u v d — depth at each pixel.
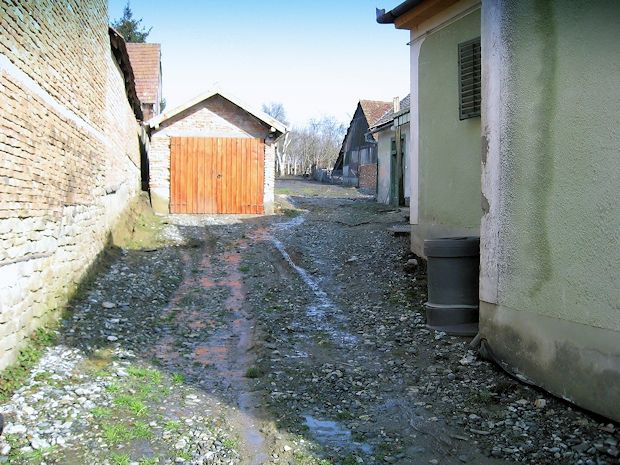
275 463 3.71
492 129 5.37
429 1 8.12
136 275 9.15
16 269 5.10
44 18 5.81
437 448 3.92
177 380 5.20
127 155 13.31
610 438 3.85
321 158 62.12
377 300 7.85
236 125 17.22
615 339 4.00
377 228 13.07
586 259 4.26
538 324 4.77
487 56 5.43
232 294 8.65
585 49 4.28
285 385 5.12
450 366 5.40
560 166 4.53
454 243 6.41
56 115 6.34
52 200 6.23
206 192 17.09
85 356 5.60
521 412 4.39
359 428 4.25
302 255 11.02
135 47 26.33
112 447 3.80
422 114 9.04
